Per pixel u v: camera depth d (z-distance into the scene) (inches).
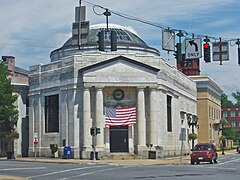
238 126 6865.2
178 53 1258.0
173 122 2568.9
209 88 3853.3
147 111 2276.1
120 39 2657.5
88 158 2194.9
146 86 2262.6
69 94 2290.8
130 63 2260.1
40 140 2460.6
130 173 1251.2
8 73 2657.5
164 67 2395.4
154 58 2316.7
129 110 2261.3
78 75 2263.8
